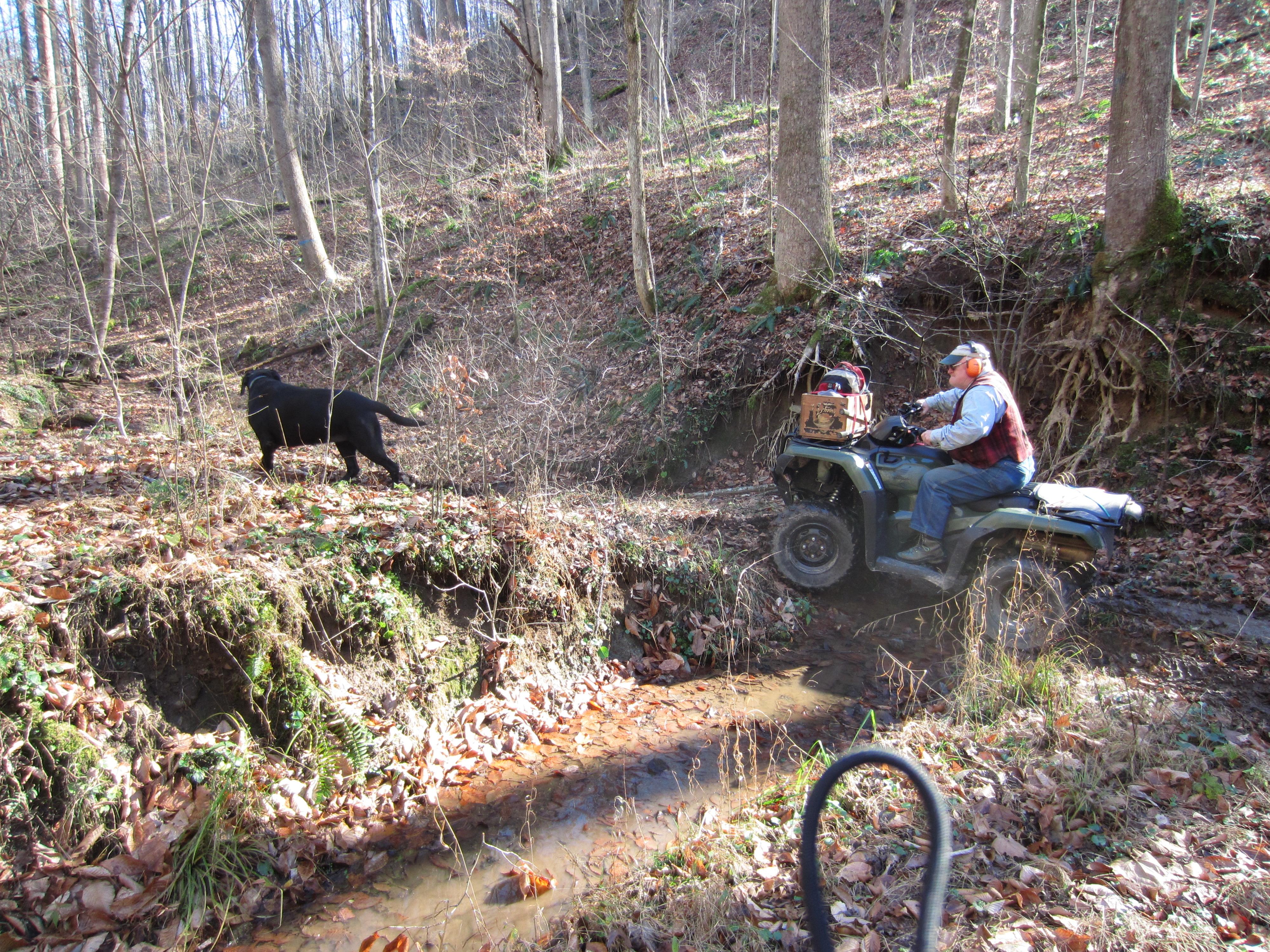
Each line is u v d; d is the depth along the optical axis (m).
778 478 5.95
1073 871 2.96
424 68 21.67
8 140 10.09
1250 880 2.81
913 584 6.10
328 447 7.99
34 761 3.14
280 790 3.58
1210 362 6.76
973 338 8.14
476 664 4.60
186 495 4.85
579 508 6.28
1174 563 5.85
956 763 3.74
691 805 3.74
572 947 2.80
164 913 3.02
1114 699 4.12
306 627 4.01
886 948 2.63
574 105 26.22
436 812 3.75
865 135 14.99
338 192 22.08
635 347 10.06
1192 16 16.17
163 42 7.98
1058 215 8.46
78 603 3.52
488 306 12.98
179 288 18.50
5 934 2.81
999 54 13.20
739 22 25.09
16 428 9.29
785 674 5.10
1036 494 4.96
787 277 8.98
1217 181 8.54
